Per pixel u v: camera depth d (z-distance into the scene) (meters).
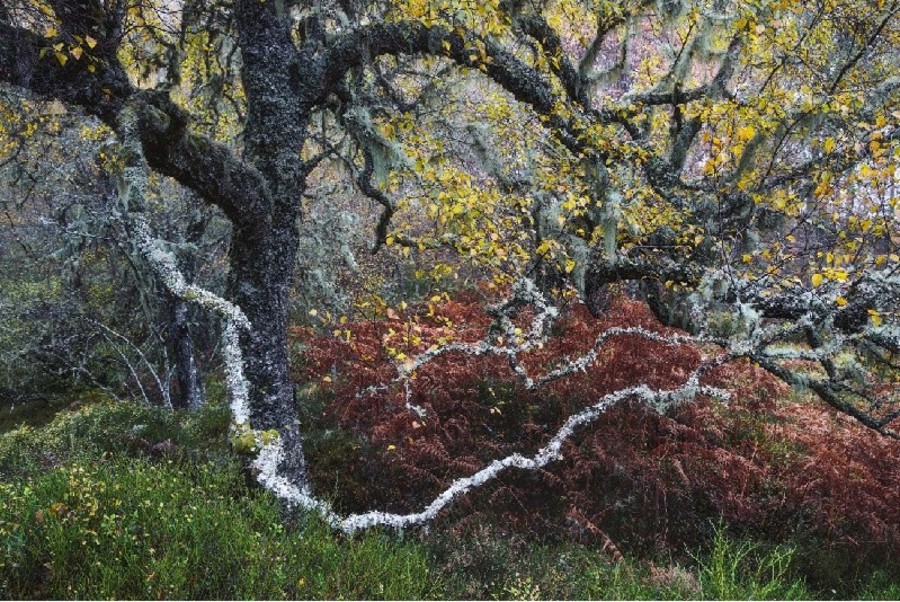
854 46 7.48
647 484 6.93
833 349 5.06
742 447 7.52
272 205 6.05
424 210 7.43
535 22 6.72
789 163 7.52
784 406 8.25
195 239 10.86
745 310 5.31
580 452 7.16
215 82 8.04
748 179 5.85
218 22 7.05
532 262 7.23
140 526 4.10
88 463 5.74
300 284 11.32
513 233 6.99
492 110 7.61
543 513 7.09
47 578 3.52
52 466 6.54
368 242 11.12
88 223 10.75
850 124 5.78
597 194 6.77
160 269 4.27
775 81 7.18
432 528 6.28
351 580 4.18
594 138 6.54
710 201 6.80
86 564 3.64
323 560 4.32
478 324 9.03
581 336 7.96
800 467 7.18
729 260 5.81
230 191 5.54
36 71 4.32
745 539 6.84
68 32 4.27
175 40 7.12
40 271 14.33
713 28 6.58
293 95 6.14
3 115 7.08
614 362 7.59
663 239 7.16
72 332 13.56
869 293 5.33
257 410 6.19
